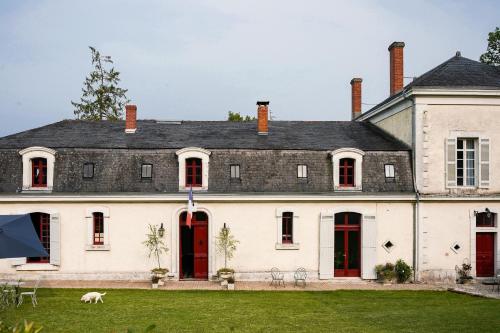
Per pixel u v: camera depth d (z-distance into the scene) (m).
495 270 21.73
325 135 24.53
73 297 17.02
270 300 17.12
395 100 23.22
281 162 21.75
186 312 14.80
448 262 21.55
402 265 21.14
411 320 13.67
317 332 12.36
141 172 21.22
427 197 21.36
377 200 21.56
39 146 20.89
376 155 22.00
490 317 13.84
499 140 21.72
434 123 21.58
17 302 15.98
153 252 21.05
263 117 24.52
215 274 21.20
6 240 14.84
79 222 20.91
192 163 21.48
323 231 21.39
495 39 32.53
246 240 21.28
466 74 22.36
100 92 44.38
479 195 21.58
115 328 12.60
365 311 15.35
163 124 25.73
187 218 20.17
